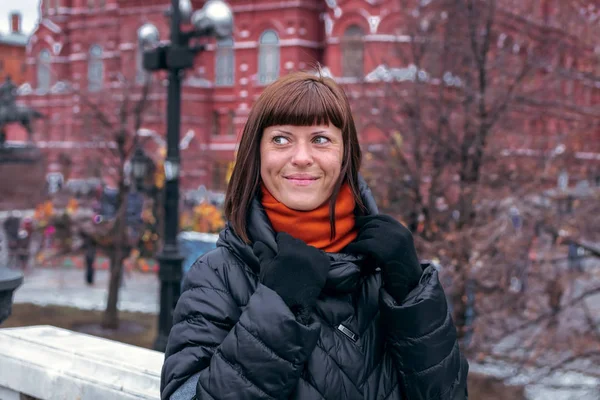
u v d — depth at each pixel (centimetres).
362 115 1214
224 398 152
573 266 970
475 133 1098
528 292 905
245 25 4141
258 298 159
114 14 4247
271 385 152
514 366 955
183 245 1576
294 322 154
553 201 968
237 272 173
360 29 3641
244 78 4162
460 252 914
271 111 174
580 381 991
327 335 168
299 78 179
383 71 1437
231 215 179
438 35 1184
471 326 925
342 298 172
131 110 1645
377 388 171
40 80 4888
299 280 160
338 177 177
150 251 1980
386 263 172
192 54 1036
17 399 289
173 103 1044
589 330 888
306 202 174
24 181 3300
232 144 4169
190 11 1068
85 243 1514
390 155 1195
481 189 991
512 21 1170
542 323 920
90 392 257
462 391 177
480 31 1144
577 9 1106
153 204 1753
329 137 175
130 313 1573
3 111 3312
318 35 4056
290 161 173
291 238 167
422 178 1148
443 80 1154
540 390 959
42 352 290
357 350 169
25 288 1827
